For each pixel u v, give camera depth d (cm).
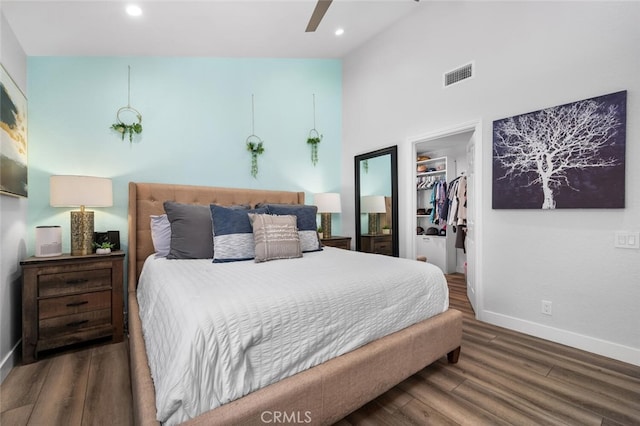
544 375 180
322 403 123
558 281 226
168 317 121
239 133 349
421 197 544
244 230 231
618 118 195
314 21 225
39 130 250
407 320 169
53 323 212
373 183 384
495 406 151
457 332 192
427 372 185
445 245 480
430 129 314
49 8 209
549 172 226
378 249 379
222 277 156
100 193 242
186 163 316
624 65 194
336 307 137
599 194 203
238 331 108
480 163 272
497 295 263
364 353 140
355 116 408
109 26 244
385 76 364
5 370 185
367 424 139
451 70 294
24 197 231
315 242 275
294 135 389
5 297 194
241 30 291
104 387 171
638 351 191
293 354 120
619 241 198
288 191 376
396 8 322
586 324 212
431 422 140
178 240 236
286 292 130
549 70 227
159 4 231
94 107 274
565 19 219
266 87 369
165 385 95
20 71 231
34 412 148
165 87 307
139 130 289
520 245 247
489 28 264
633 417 143
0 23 196
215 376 101
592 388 166
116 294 237
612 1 199
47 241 225
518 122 243
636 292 192
